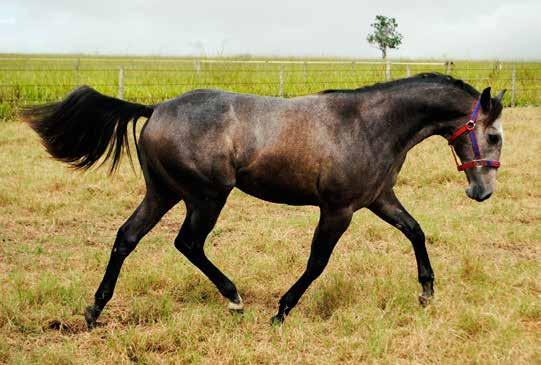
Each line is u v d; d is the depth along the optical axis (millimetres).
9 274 5676
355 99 4781
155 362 4223
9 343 4469
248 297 5461
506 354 4246
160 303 5055
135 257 6227
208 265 4938
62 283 5477
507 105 20844
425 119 4891
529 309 4973
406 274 5766
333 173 4641
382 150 4781
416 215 7684
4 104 15359
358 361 4242
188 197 4816
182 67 21969
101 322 4883
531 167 10523
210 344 4406
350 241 6852
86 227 7402
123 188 8883
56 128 4809
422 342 4375
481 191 4875
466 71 24750
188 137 4652
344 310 4988
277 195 4840
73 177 9156
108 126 4855
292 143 4629
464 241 6840
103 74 19812
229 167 4680
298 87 20281
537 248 6848
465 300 5273
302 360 4254
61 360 4168
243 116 4688
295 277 5859
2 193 8156
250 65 23031
